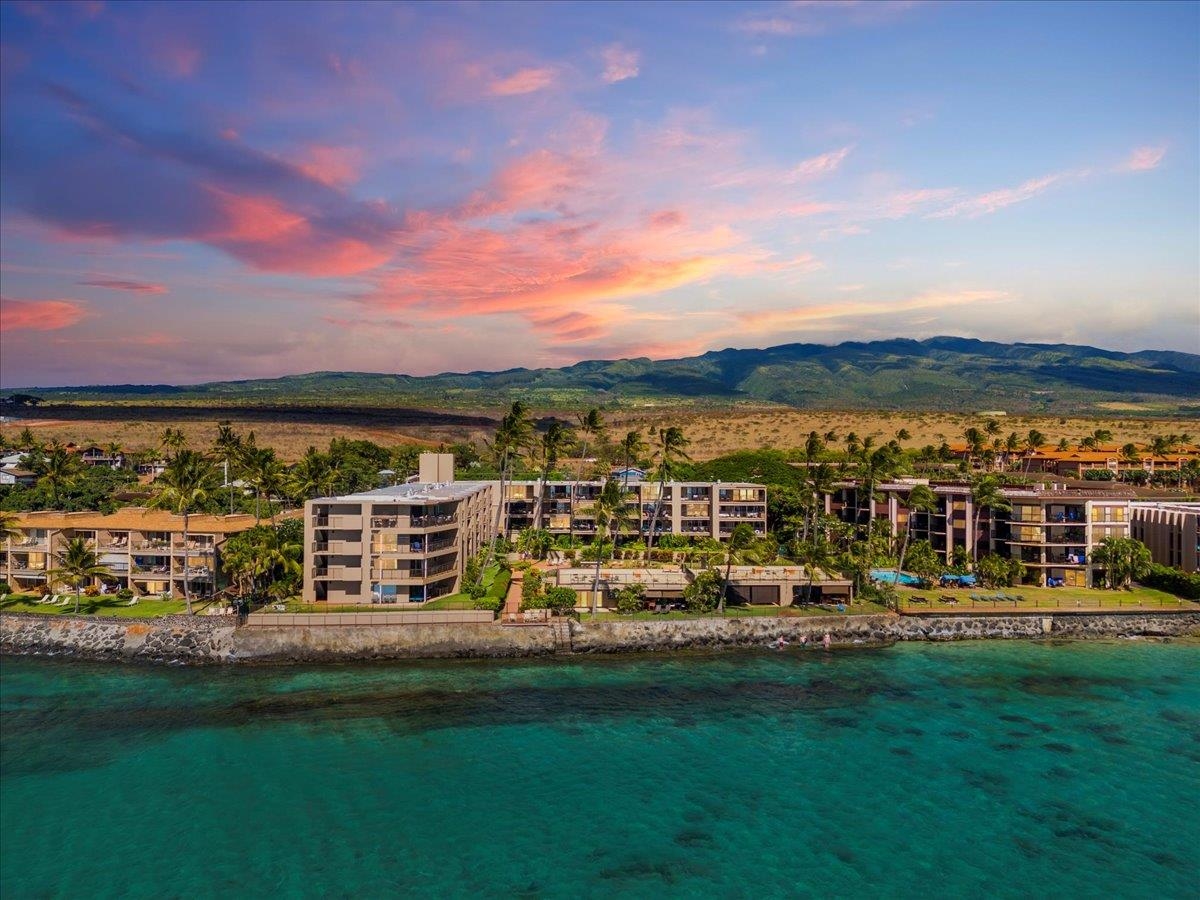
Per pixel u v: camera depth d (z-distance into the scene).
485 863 58.47
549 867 58.12
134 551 119.94
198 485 115.38
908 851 60.19
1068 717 84.62
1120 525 142.00
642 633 109.19
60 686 93.19
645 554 150.50
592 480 172.75
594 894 55.00
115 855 59.19
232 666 101.06
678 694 91.44
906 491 159.75
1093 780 70.62
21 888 55.53
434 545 117.00
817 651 108.62
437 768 72.75
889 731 81.06
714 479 196.38
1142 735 80.00
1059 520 136.50
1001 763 73.88
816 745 77.75
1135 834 62.31
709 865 58.34
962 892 55.41
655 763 73.94
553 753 75.94
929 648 109.88
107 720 83.12
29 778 70.56
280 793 68.19
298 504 181.00
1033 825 63.53
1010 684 94.94
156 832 62.25
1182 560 135.12
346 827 63.09
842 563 124.12
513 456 185.75
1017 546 138.12
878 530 151.25
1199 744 77.94
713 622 111.38
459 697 90.31
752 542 121.62
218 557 120.00
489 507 159.00
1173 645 111.44
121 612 109.94
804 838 61.81
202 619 105.38
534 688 93.25
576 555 148.50
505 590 122.75
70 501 175.50
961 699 89.94
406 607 111.19
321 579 113.62
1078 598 125.44
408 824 63.56
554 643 106.88
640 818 64.56
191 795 67.75
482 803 66.69
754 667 101.38
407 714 85.12
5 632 106.69
